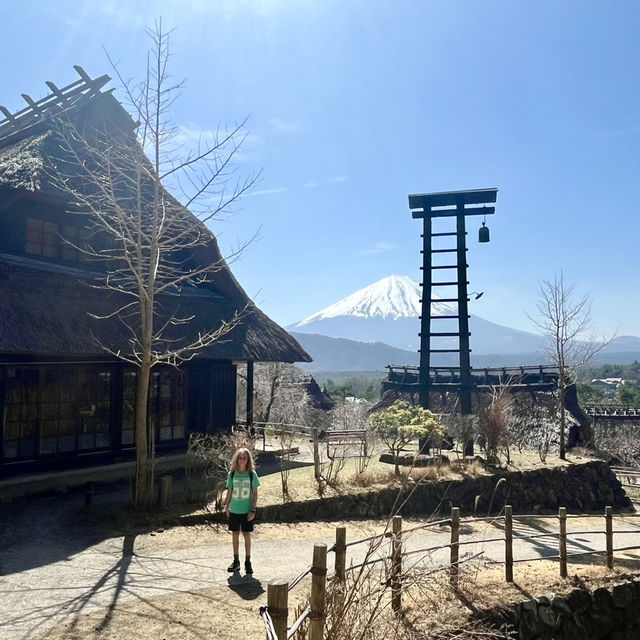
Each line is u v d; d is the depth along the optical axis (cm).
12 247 1416
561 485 1812
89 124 1655
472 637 695
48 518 1070
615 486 1945
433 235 2048
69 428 1420
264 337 1866
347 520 1323
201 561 891
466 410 1936
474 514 1577
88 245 1590
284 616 427
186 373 1725
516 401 2812
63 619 648
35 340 1202
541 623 840
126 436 1552
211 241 1847
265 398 3416
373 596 608
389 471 1603
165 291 1664
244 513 831
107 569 827
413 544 1151
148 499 1119
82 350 1290
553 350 2888
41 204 1444
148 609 689
